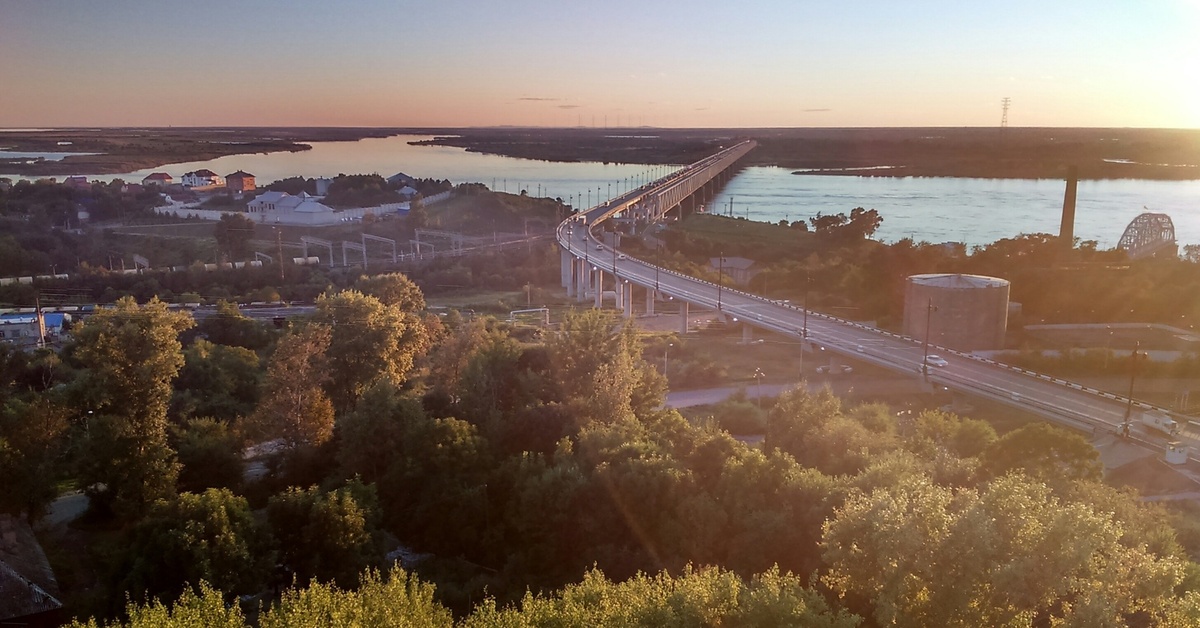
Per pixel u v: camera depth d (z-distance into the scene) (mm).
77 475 72438
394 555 69250
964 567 43062
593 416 86438
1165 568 44281
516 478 72188
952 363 129375
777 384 132250
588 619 43156
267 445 93000
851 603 49000
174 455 73562
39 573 60062
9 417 70812
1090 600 40219
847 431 78188
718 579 46062
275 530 61469
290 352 82812
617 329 157625
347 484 66750
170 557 54344
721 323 177125
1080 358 135125
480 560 69875
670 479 67062
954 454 77812
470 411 89938
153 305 79188
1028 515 44469
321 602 43750
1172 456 92438
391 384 81062
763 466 66062
